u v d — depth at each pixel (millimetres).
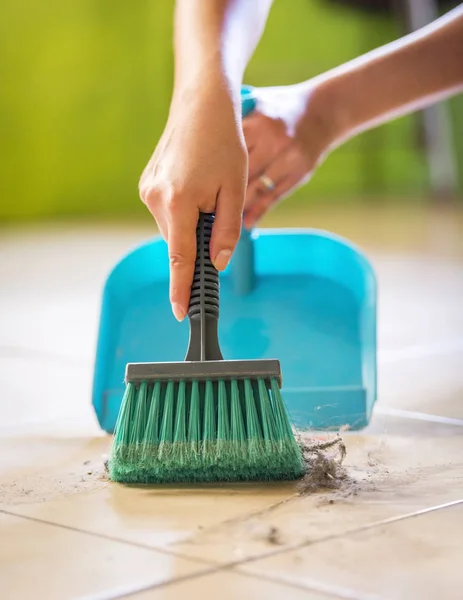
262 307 1107
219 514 647
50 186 5449
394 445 903
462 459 831
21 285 2850
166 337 1073
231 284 1123
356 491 711
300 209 5250
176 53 977
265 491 721
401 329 1850
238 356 1068
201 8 944
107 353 1040
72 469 822
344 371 1021
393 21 5859
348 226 4273
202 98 849
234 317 1103
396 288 2494
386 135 5945
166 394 769
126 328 1075
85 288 2740
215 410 773
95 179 5516
